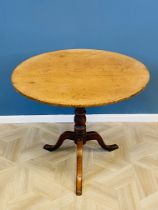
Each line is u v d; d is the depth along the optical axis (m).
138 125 2.26
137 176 1.79
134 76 1.50
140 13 1.91
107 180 1.76
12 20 1.93
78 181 1.68
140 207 1.59
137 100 2.21
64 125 2.28
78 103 1.29
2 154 1.98
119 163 1.89
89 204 1.61
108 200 1.63
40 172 1.83
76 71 1.57
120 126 2.25
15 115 2.27
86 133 1.89
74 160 1.93
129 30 1.97
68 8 1.89
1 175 1.81
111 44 2.03
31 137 2.15
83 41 2.01
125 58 1.72
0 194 1.67
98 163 1.90
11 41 2.00
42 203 1.62
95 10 1.90
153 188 1.70
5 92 2.17
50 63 1.67
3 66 2.09
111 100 1.31
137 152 1.98
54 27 1.96
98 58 1.73
